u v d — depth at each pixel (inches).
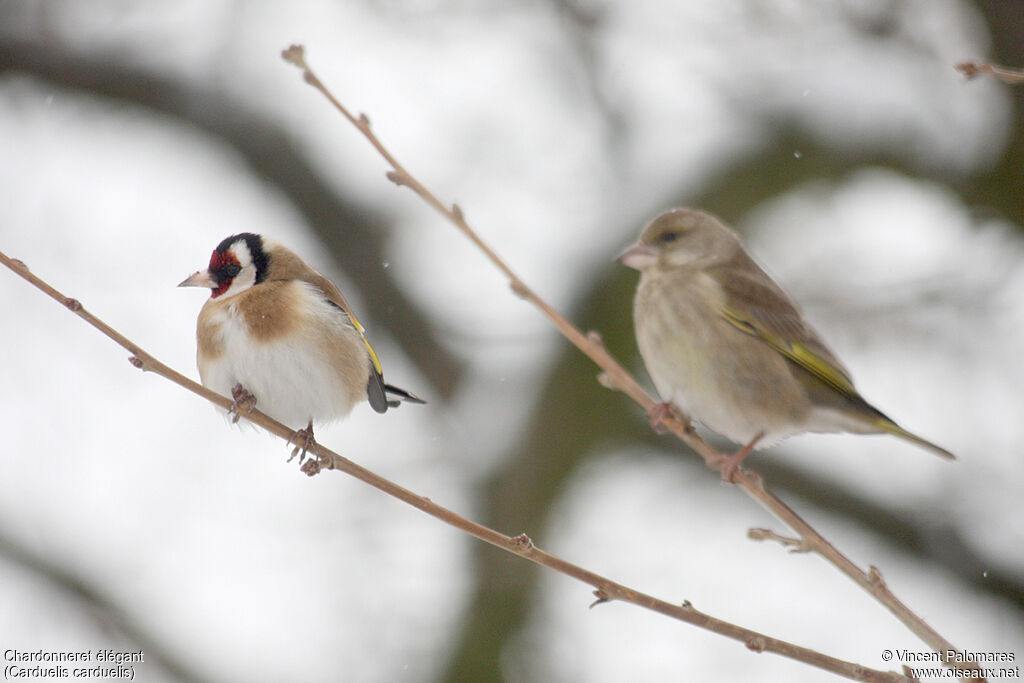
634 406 565.9
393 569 536.7
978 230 538.6
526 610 530.6
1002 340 533.6
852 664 248.2
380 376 358.6
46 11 603.8
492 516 550.9
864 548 576.4
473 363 621.6
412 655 524.4
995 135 537.6
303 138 641.6
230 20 608.1
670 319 350.0
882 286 542.6
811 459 571.5
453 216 295.0
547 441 559.2
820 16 546.0
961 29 538.9
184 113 621.3
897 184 565.3
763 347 346.3
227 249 341.7
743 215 559.2
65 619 541.0
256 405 335.9
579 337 297.9
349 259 638.5
